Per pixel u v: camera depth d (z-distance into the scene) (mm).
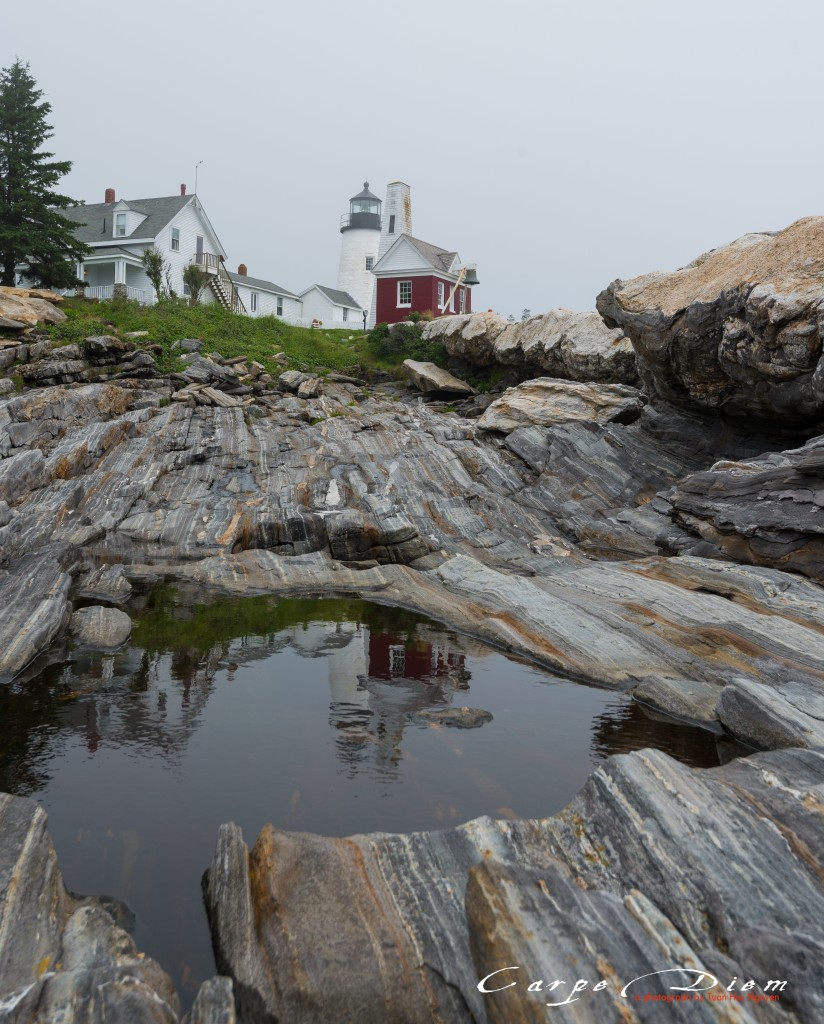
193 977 4195
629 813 5039
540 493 18172
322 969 4023
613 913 4090
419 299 45312
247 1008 3863
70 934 4289
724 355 14750
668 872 4492
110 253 42812
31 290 29578
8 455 17281
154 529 15164
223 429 20797
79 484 16297
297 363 31094
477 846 5012
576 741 7309
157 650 9828
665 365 17344
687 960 3783
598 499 17609
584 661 9312
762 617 9773
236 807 6004
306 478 18109
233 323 34719
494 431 21812
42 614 10078
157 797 6156
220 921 4445
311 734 7402
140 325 30000
